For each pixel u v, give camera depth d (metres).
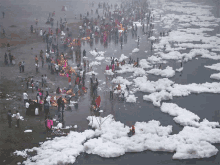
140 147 27.06
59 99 33.44
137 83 45.12
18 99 36.28
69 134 28.89
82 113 34.28
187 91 42.94
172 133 30.62
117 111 35.53
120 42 73.56
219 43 73.12
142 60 57.53
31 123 30.73
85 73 48.94
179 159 26.03
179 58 60.56
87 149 26.73
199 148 27.03
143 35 82.69
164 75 49.38
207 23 103.44
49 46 62.53
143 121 33.03
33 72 46.69
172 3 172.88
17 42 63.91
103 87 43.34
